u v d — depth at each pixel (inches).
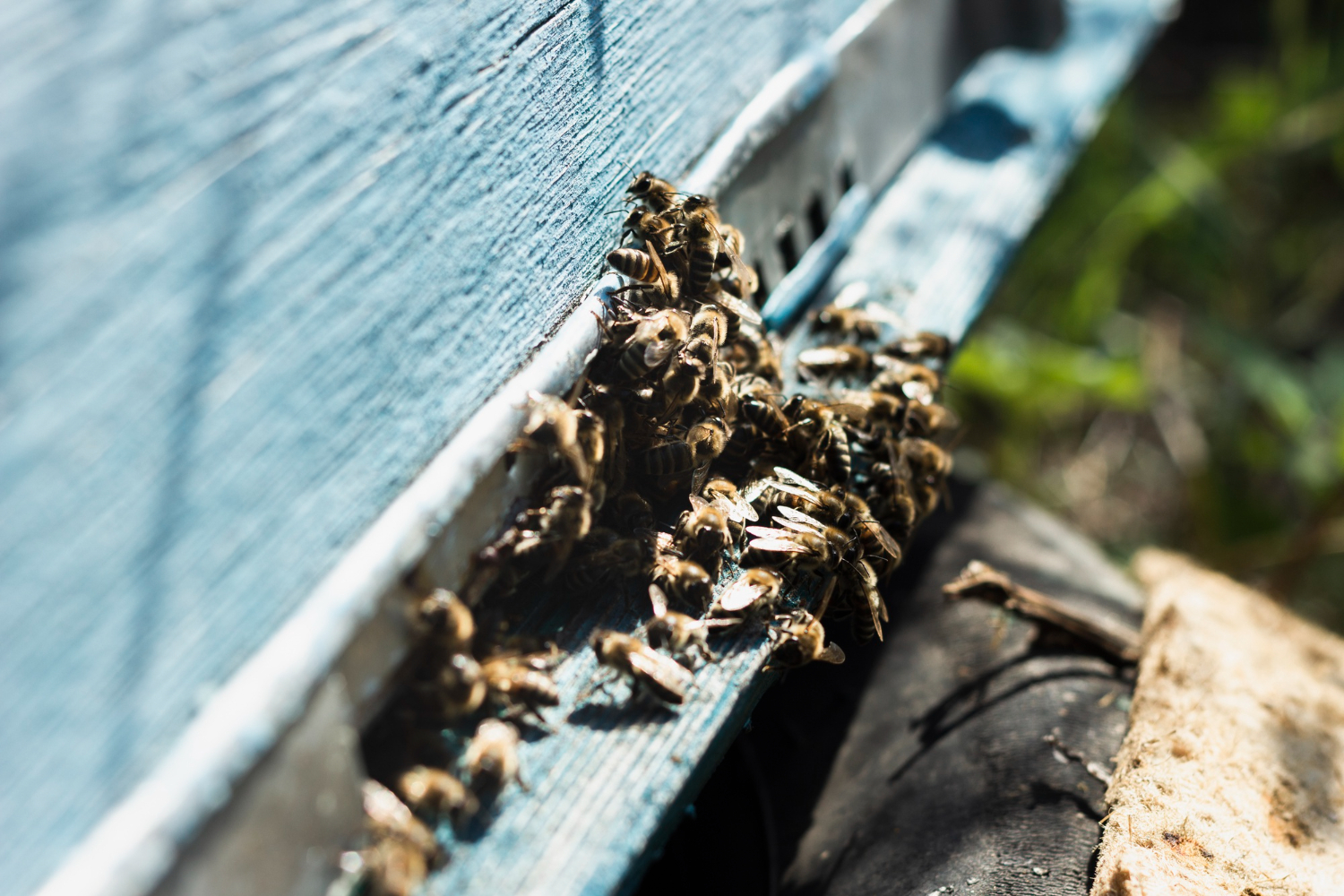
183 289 11.2
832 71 17.2
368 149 12.0
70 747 10.7
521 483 13.2
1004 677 15.5
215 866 11.3
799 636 13.6
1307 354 36.5
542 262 13.3
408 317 12.2
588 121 13.8
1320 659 16.3
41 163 10.4
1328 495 28.8
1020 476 31.9
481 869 12.2
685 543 13.9
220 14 11.4
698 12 15.2
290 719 11.5
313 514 11.8
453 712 12.6
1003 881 13.6
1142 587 18.1
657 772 12.7
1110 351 33.9
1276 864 13.6
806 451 14.7
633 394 13.9
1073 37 24.5
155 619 11.1
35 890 10.4
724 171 15.5
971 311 17.5
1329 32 38.4
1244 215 36.8
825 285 17.6
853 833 14.7
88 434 10.9
